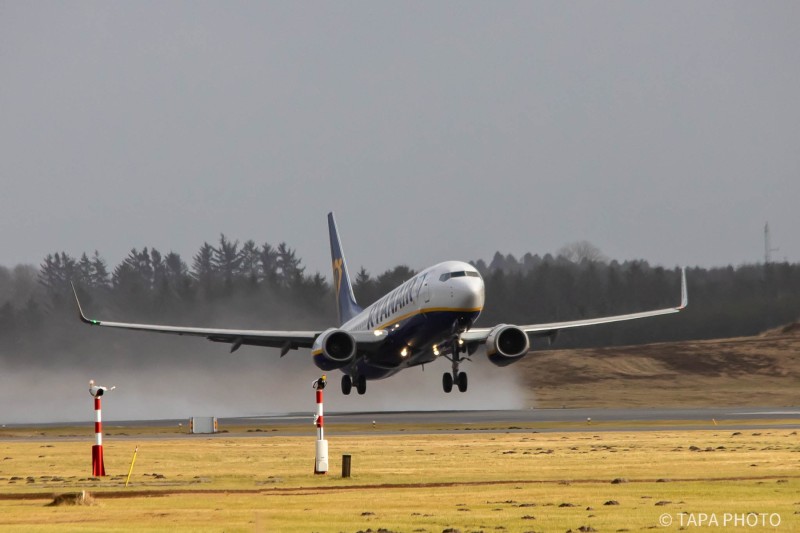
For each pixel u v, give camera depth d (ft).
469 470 330.75
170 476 324.60
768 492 256.52
